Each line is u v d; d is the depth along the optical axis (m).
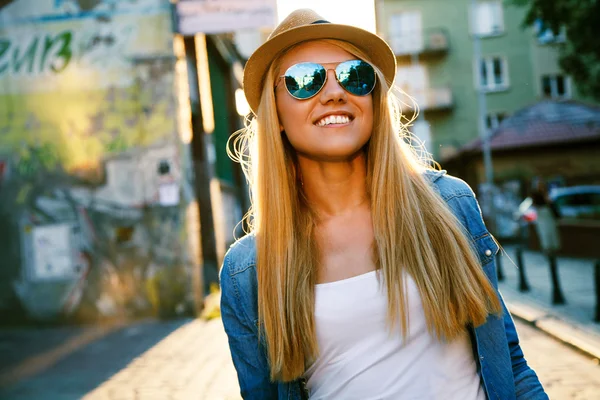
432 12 34.03
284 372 1.62
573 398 4.57
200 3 9.45
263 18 9.34
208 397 5.09
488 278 1.70
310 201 1.77
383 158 1.67
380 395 1.54
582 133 25.47
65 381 5.88
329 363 1.60
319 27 1.66
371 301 1.56
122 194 9.61
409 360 1.55
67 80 9.66
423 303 1.53
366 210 1.73
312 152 1.70
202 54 11.82
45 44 9.67
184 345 7.30
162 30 9.57
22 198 9.68
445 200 1.75
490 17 33.84
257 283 1.79
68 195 9.64
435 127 34.31
